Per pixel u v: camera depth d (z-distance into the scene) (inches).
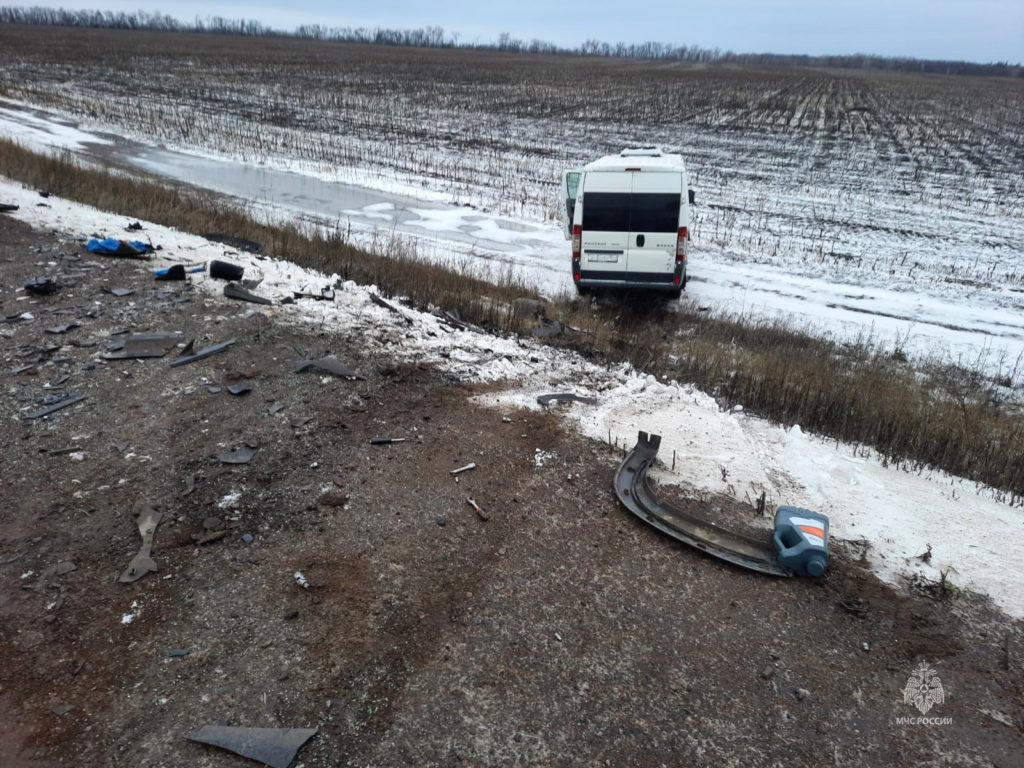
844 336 457.7
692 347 402.0
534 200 832.3
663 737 144.8
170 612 168.1
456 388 299.0
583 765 137.5
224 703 145.1
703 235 703.1
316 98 1672.0
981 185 980.6
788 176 1016.2
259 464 228.8
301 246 521.3
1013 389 388.8
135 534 193.6
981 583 193.9
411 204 791.1
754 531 213.8
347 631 165.8
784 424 296.7
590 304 499.5
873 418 295.0
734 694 156.4
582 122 1476.4
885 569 198.5
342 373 296.7
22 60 2143.2
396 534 201.6
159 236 495.5
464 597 179.8
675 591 187.0
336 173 928.9
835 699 156.6
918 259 640.4
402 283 446.9
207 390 274.2
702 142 1282.0
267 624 166.1
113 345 306.5
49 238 459.2
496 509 216.8
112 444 234.2
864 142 1322.6
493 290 486.3
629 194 475.5
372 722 143.3
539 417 279.1
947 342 452.8
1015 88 2901.1
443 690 152.0
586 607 179.3
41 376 275.3
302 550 191.9
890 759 142.7
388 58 3250.5
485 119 1477.6
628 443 261.7
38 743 134.1
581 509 219.8
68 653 155.2
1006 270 613.3
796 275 589.6
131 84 1727.4
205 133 1149.7
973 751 144.9
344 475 227.6
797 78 2994.6
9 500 203.2
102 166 820.6
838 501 230.4
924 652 170.7
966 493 243.1
